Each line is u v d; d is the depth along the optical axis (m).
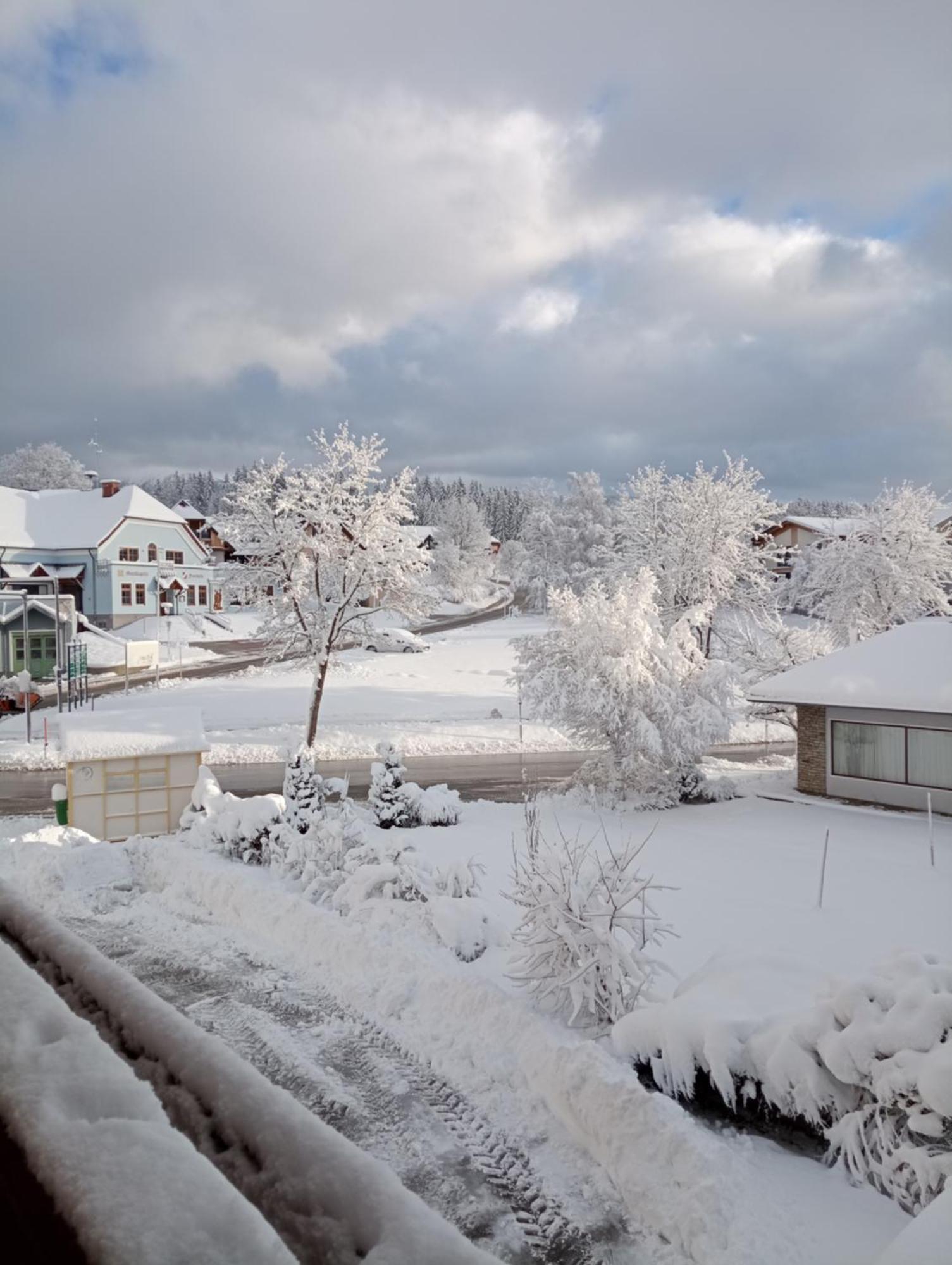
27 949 2.70
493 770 29.66
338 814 17.05
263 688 43.84
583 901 8.20
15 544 57.88
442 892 11.42
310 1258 1.31
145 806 18.70
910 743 21.73
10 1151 1.33
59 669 37.06
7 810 22.14
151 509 63.97
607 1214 5.68
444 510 105.31
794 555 45.84
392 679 47.28
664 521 42.50
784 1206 5.40
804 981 7.41
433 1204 5.75
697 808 22.92
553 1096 6.71
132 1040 2.06
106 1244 1.06
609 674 23.47
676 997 7.43
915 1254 3.66
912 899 13.86
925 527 36.28
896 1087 5.58
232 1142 1.62
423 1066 7.73
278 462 30.80
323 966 10.10
